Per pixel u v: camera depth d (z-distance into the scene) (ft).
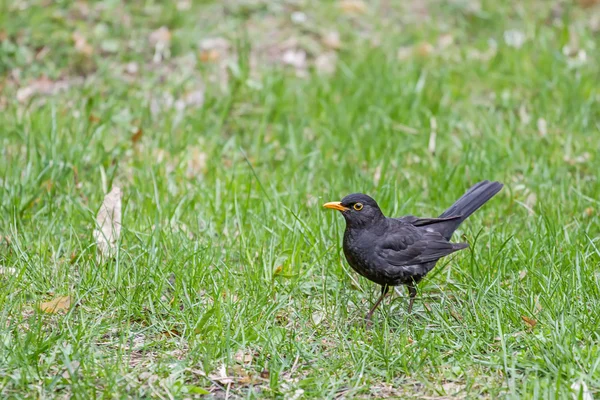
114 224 35.88
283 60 52.80
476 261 32.65
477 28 57.16
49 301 30.94
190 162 43.11
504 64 52.06
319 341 29.22
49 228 35.09
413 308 31.96
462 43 54.95
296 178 40.88
